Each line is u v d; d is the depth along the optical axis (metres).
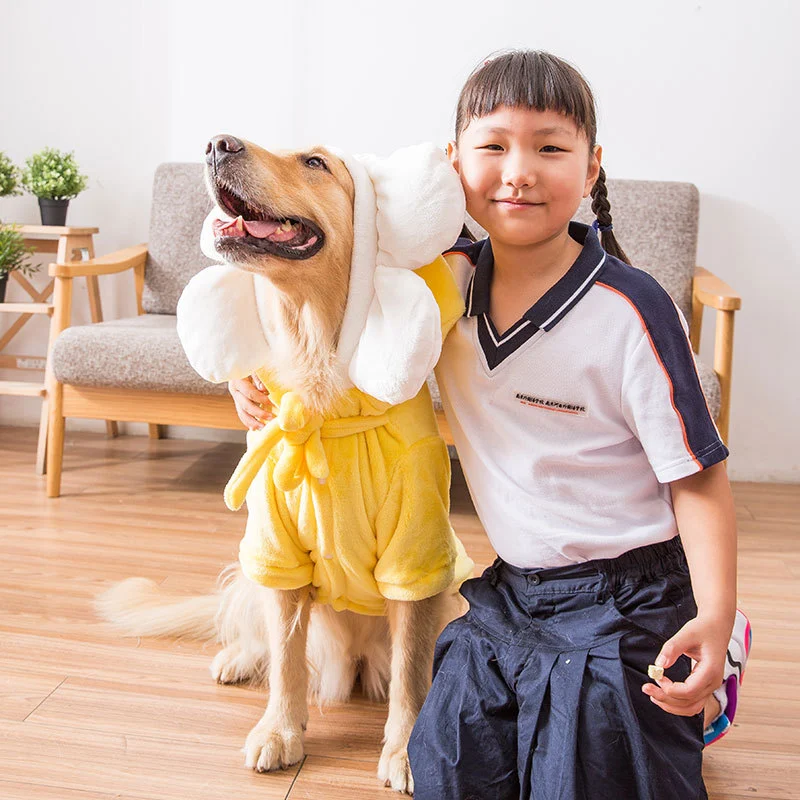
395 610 1.26
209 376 1.18
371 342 1.09
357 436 1.18
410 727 1.25
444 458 1.23
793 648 1.66
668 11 2.68
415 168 1.08
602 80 2.73
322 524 1.17
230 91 2.88
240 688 1.47
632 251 2.60
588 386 1.09
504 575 1.21
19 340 3.06
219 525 2.22
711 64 2.69
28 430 3.07
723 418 2.18
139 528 2.18
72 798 1.17
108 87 2.94
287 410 1.14
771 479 2.83
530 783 1.06
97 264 2.52
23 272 3.01
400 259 1.10
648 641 1.06
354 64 2.81
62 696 1.41
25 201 3.00
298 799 1.19
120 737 1.31
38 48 2.95
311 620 1.40
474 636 1.16
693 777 1.05
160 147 2.95
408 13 2.77
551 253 1.12
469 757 1.10
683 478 1.08
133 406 2.33
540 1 2.71
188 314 1.15
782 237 2.75
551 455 1.12
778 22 2.65
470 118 1.10
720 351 2.18
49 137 2.99
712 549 1.05
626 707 1.02
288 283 1.09
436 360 1.09
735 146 2.72
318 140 2.87
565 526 1.12
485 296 1.15
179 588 1.84
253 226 1.06
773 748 1.34
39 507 2.30
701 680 0.95
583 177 1.10
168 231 2.80
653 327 1.07
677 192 2.61
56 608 1.72
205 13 2.85
